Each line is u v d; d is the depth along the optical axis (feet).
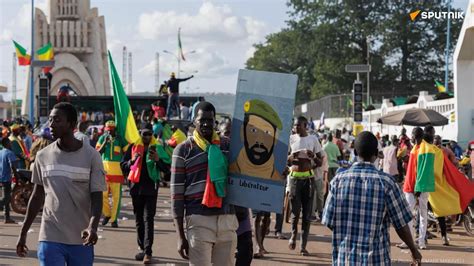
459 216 51.26
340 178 19.71
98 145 46.98
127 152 36.11
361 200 19.29
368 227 19.21
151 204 35.14
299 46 261.65
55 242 19.92
